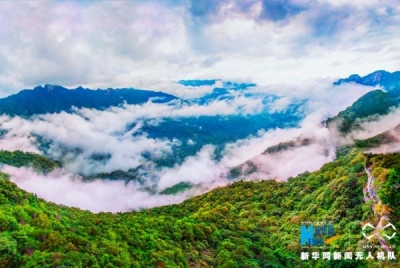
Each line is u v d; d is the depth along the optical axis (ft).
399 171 240.73
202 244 231.91
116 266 168.35
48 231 173.88
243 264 212.64
